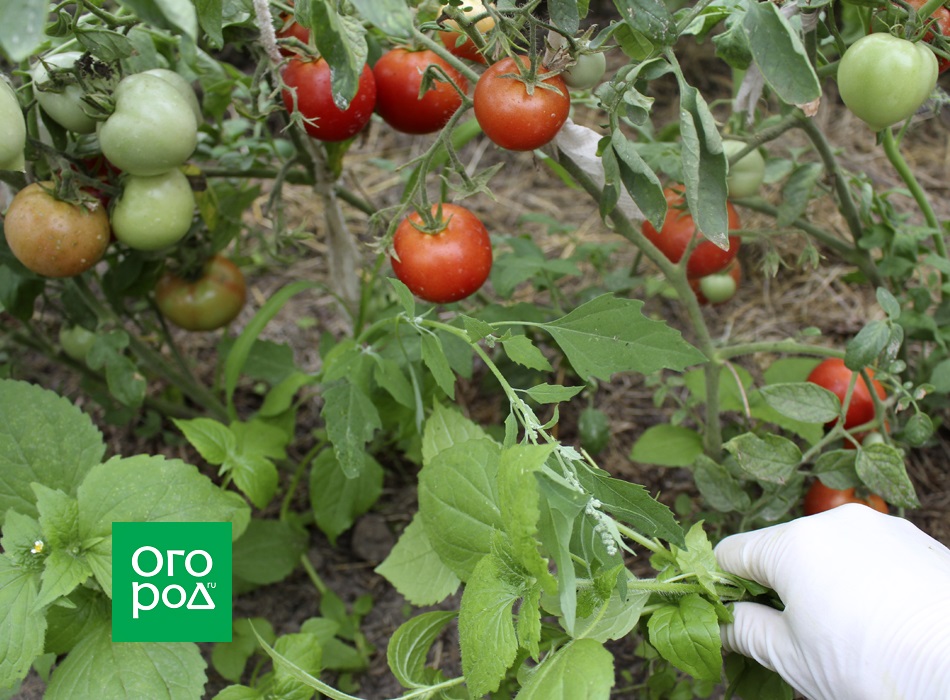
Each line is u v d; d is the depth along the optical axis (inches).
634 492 43.3
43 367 95.5
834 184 69.2
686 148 43.1
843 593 46.1
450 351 67.4
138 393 69.4
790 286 101.3
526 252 78.3
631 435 87.8
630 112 47.3
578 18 44.4
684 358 49.3
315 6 39.0
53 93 53.7
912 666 43.3
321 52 41.0
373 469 73.2
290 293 73.4
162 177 57.3
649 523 44.3
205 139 76.6
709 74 126.8
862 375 61.2
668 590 47.0
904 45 46.9
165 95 53.2
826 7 57.9
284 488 85.0
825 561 47.8
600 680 38.2
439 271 55.1
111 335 69.2
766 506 62.9
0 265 68.1
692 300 63.1
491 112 47.5
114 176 59.7
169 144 53.4
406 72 58.5
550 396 45.7
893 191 75.1
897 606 44.7
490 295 101.5
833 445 71.4
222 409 84.7
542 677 39.8
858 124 118.6
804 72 41.6
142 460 55.8
